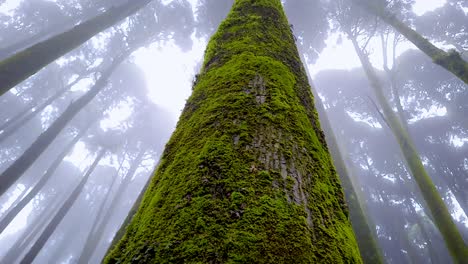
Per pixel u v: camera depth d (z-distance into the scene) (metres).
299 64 2.06
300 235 0.97
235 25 2.21
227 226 0.92
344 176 9.62
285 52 2.02
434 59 9.12
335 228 1.14
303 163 1.28
